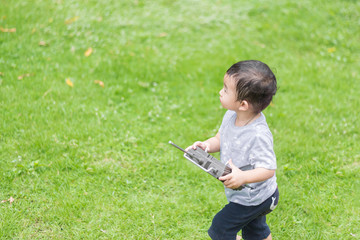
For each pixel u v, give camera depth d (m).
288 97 7.72
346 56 9.54
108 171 5.49
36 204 4.86
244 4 11.34
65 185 5.20
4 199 4.89
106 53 8.66
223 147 3.71
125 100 7.30
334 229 4.77
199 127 6.71
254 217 3.77
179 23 10.31
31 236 4.45
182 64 8.62
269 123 6.82
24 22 9.23
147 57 8.70
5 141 5.84
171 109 7.17
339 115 7.16
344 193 5.36
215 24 10.40
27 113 6.41
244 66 3.39
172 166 5.70
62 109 6.59
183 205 5.06
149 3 11.12
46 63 8.00
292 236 4.67
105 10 10.41
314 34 10.22
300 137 6.44
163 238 4.58
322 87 8.19
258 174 3.37
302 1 11.47
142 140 6.18
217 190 5.36
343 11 11.19
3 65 7.63
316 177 5.62
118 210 4.87
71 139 5.99
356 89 8.13
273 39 9.92
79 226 4.62
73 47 8.66
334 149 6.24
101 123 6.42
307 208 5.08
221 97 3.55
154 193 5.26
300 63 9.02
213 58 8.95
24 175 5.27
